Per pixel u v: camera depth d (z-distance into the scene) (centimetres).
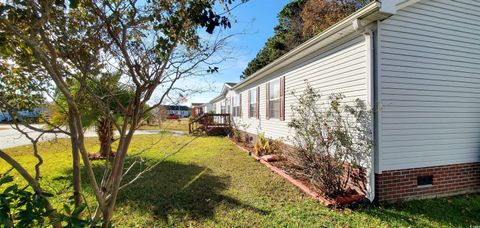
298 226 351
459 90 477
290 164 670
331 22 1512
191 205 427
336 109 473
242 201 444
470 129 490
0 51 172
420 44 442
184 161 777
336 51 523
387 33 421
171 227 353
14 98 208
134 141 1209
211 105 3052
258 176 606
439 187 464
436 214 389
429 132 455
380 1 367
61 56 187
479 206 419
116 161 216
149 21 198
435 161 462
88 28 190
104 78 221
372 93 420
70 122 187
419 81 444
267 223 361
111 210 212
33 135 1040
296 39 1958
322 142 468
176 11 201
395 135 430
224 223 362
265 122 988
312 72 627
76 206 188
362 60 442
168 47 203
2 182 144
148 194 478
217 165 725
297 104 695
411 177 443
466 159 488
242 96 1375
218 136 1576
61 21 175
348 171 466
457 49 472
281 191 498
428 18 447
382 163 421
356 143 443
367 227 348
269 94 946
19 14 155
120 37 207
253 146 1064
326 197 442
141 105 218
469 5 478
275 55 2064
